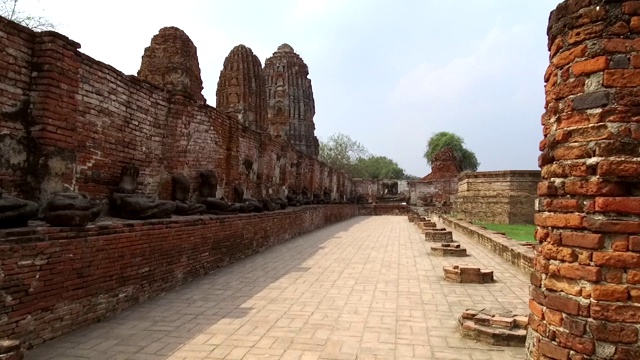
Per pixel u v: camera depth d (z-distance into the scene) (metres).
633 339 3.64
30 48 7.17
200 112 12.55
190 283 9.88
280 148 22.69
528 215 25.03
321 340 6.26
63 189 7.50
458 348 5.98
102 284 7.08
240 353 5.74
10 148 6.80
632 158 3.74
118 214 8.57
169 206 9.24
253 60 21.84
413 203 50.78
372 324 7.01
